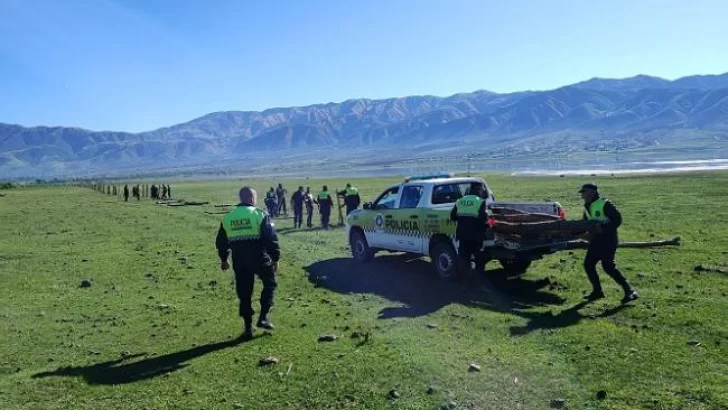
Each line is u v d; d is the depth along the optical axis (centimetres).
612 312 938
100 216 3434
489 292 1121
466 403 612
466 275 1141
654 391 622
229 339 866
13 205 4928
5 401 659
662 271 1227
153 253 1823
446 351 767
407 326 895
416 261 1504
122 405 644
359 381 677
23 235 2456
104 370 756
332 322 936
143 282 1357
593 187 1013
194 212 3509
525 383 654
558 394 625
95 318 1032
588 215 1025
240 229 858
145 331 934
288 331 891
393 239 1399
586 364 705
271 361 748
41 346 874
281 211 3512
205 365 755
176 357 795
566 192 3759
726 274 1162
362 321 934
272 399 644
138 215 3416
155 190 5422
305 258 1623
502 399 618
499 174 8444
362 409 610
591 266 1021
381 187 5806
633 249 1508
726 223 1897
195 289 1256
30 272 1528
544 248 1112
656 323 864
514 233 1099
